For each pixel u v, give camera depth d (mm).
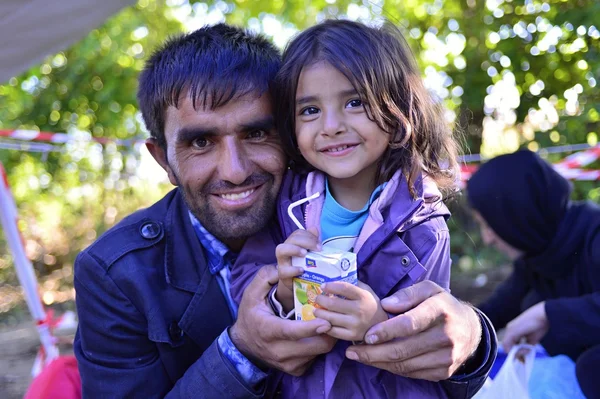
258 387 1468
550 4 4781
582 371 2186
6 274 7523
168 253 1619
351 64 1504
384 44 1586
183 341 1583
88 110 7414
